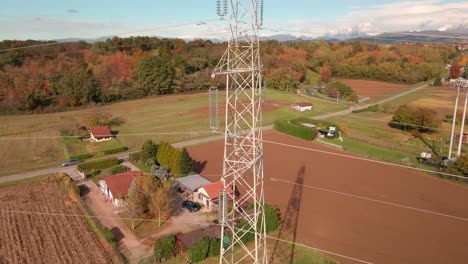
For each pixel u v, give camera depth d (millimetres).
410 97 88000
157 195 31656
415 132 58250
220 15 18562
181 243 26984
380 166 46000
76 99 79188
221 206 20062
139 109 79125
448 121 67062
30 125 66188
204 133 61250
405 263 25344
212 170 44125
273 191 37906
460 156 41688
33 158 49625
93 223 31125
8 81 76938
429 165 45250
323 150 52688
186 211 33938
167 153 43750
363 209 33844
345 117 72375
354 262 25375
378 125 66000
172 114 74625
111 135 58844
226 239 26703
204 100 86812
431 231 29891
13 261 25953
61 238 29047
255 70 19125
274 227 29766
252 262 25453
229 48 18656
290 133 60500
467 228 30406
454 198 36344
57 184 40562
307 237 28797
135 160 48375
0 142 56344
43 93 77500
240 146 21938
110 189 36031
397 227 30484
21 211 33781
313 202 35281
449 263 25359
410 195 37094
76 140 58031
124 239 29047
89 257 26438
